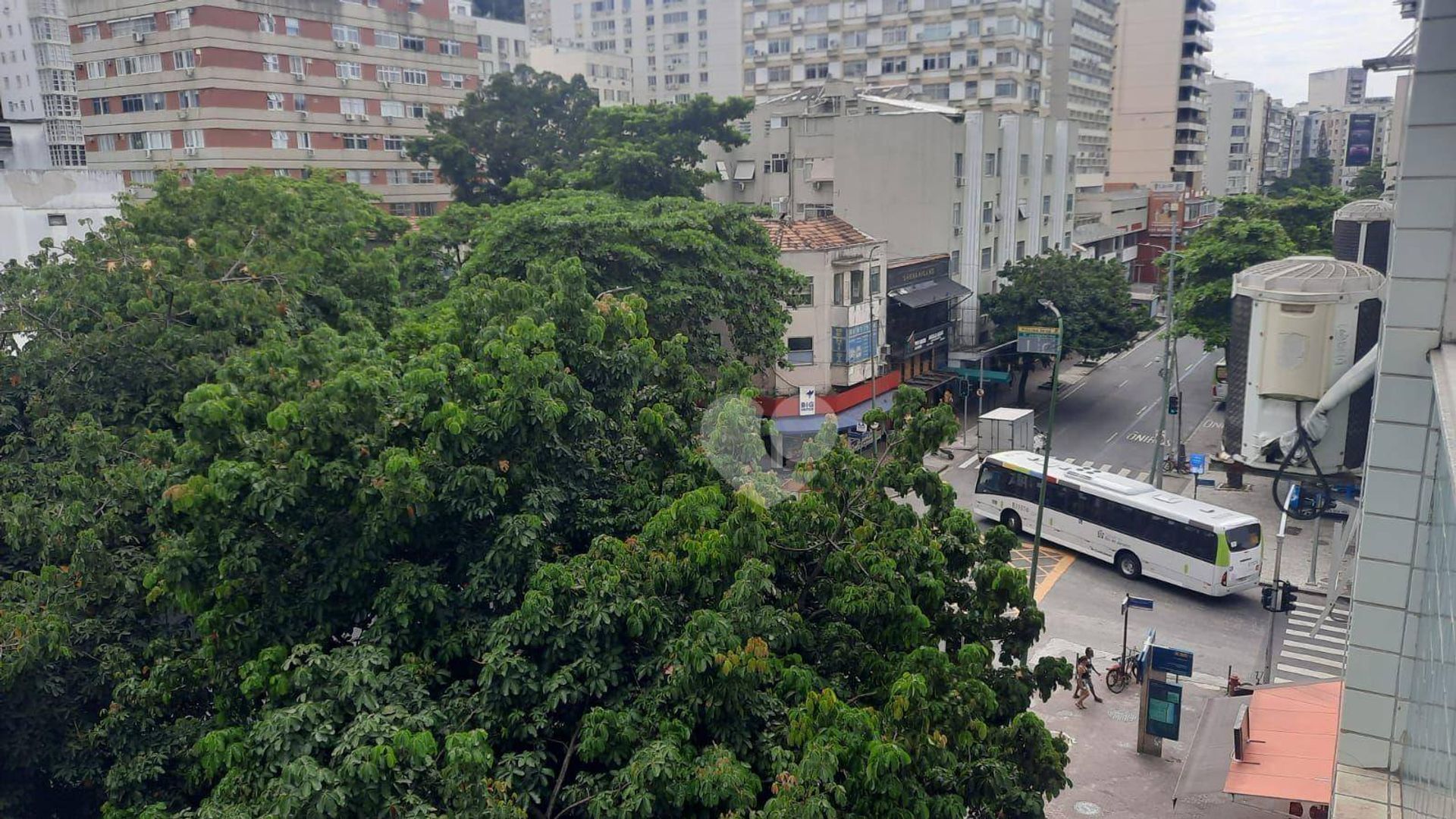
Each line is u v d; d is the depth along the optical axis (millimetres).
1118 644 27047
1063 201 62875
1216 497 38344
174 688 13797
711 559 12797
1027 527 34969
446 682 12750
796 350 41500
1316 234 51000
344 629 13586
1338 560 26625
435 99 62531
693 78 106375
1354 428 23531
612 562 12828
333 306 24906
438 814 9828
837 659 13320
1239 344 26172
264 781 10242
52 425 18672
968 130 51500
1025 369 51656
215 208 27000
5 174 30031
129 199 30375
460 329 16797
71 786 16125
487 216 37562
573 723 12539
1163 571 30312
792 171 53531
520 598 13117
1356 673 13484
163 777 13898
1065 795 20406
